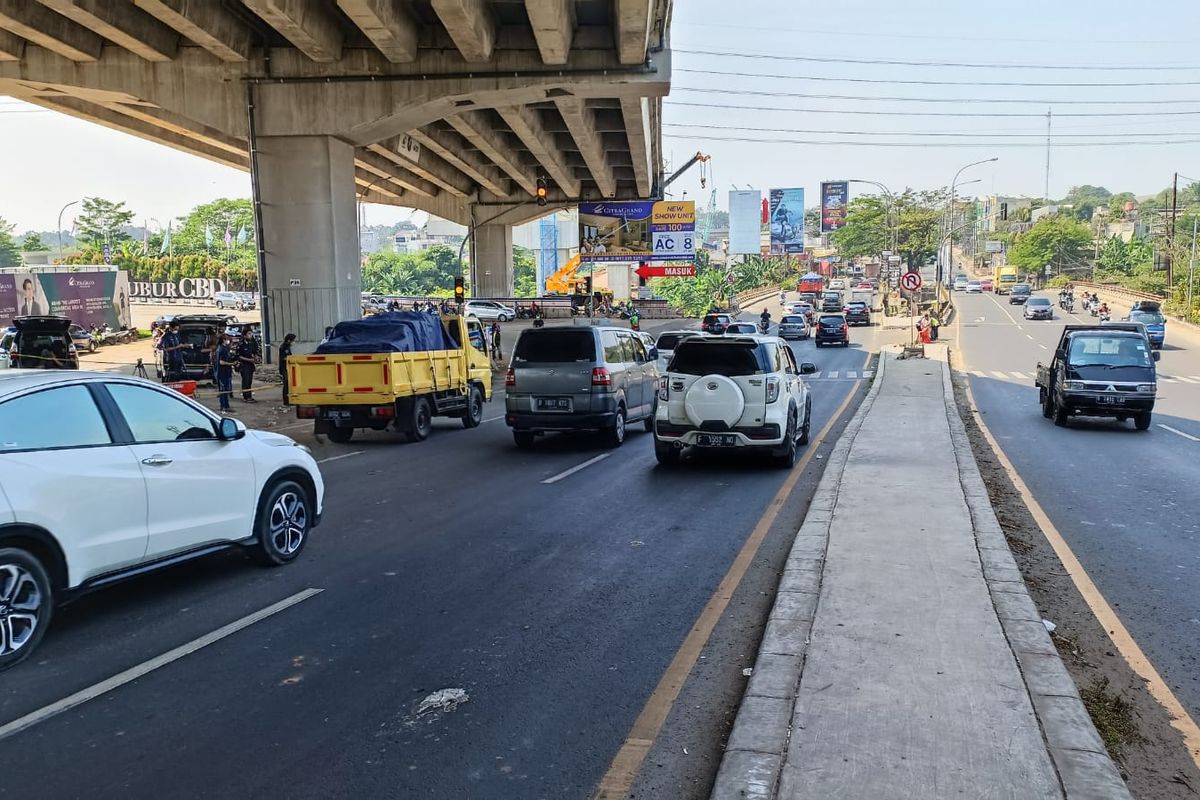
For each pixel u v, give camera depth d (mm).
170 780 3986
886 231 120750
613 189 56688
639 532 8719
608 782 3982
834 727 4164
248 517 7125
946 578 6496
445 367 17188
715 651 5570
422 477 12008
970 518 8469
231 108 26797
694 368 12266
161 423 6488
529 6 20875
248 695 4895
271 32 26078
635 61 25375
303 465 7816
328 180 26922
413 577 7188
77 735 4414
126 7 23484
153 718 4609
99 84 26500
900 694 4512
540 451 14500
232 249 122438
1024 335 54281
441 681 5098
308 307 27188
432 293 123062
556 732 4465
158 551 6273
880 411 18531
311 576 7234
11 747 4285
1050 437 16469
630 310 61750
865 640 5266
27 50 26188
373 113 26469
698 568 7434
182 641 5738
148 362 34531
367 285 135125
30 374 5820
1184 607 6484
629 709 4734
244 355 23094
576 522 9164
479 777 4023
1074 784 3664
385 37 23656
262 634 5867
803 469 12367
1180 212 124688
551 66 25922
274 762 4152
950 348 47312
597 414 14383
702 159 54750
